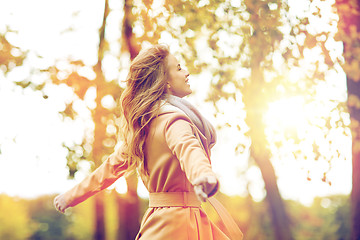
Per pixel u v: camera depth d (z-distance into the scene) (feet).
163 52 8.38
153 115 7.80
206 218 7.98
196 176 6.32
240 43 21.72
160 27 23.02
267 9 20.13
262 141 21.80
